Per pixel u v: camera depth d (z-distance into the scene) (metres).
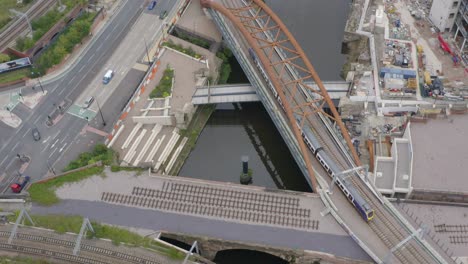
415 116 181.88
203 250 157.25
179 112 189.00
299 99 187.25
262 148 195.12
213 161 190.88
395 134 184.00
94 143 187.25
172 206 161.88
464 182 160.38
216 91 199.12
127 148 185.62
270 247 149.50
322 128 177.75
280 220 156.00
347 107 194.88
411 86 197.88
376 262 143.12
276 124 182.38
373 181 166.75
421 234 146.38
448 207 159.25
